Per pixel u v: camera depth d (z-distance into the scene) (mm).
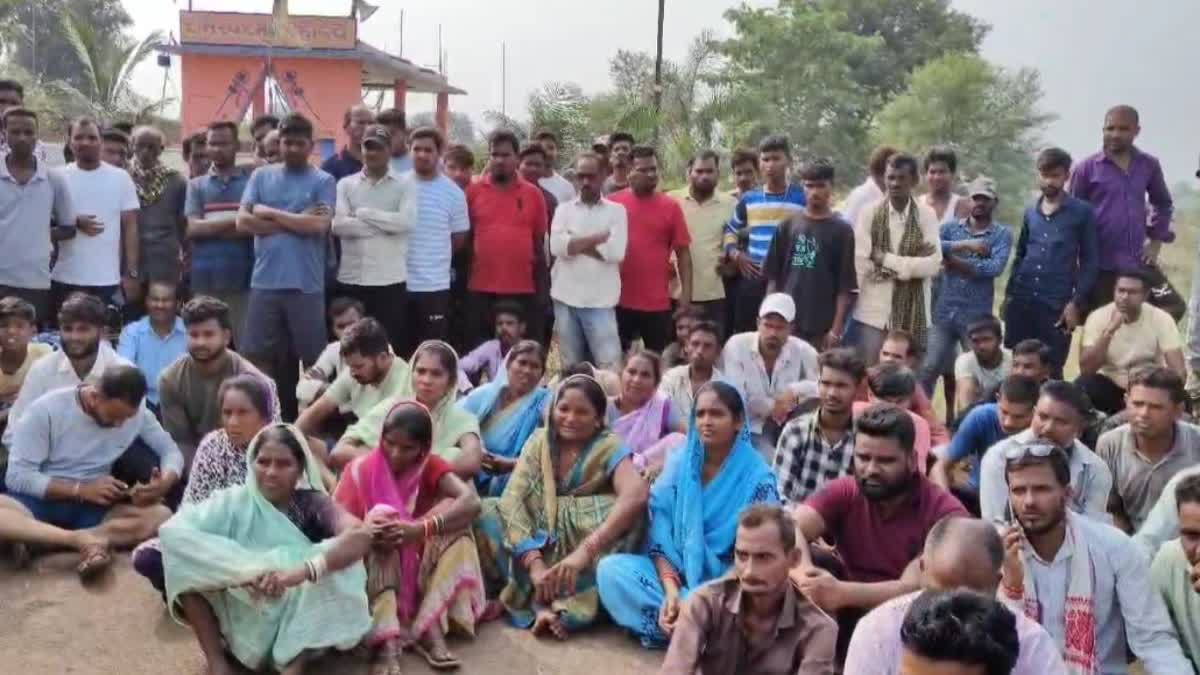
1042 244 8336
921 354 8312
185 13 28203
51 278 8125
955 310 8500
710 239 9094
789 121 39156
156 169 8797
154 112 27906
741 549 4004
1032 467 4211
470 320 8742
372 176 7996
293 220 7473
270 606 4703
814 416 5805
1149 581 4344
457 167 9141
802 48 40625
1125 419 6234
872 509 4887
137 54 27484
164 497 6035
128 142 9125
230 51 28328
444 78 36531
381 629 4883
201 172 9719
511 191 8680
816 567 4777
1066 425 5137
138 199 8586
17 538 5586
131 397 5754
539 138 9961
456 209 8508
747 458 5332
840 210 9266
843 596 4598
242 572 4543
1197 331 7336
